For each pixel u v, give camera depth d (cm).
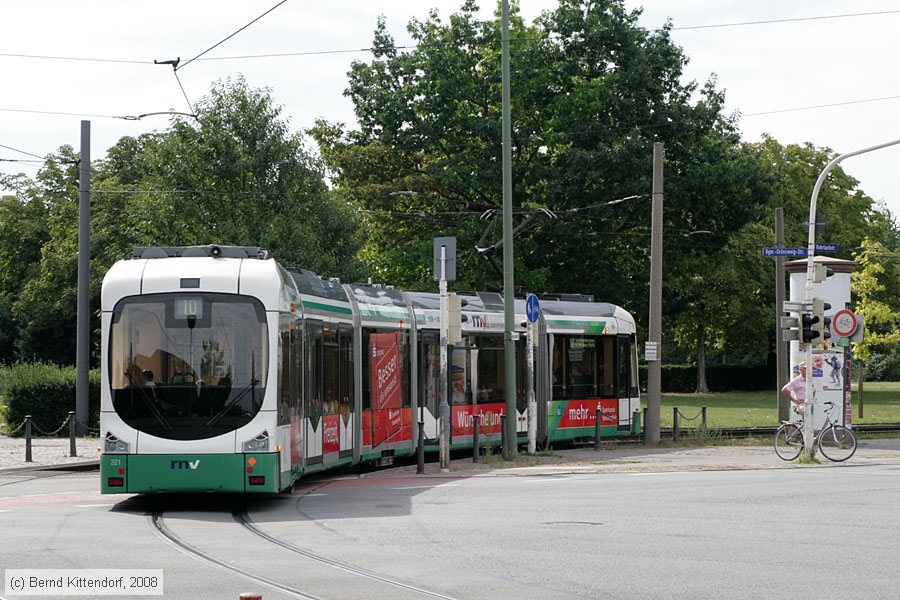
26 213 7631
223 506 1925
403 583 1162
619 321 3488
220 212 4362
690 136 5369
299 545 1443
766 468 2695
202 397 1839
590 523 1673
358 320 2467
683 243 5566
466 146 5341
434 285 5369
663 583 1169
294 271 2195
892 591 1128
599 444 3209
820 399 3375
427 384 2820
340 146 5738
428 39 5503
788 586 1153
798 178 7756
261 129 4356
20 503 1947
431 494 2112
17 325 8069
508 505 1920
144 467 1827
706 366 8619
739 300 7531
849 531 1584
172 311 1864
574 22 5378
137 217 4472
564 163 5184
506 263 2975
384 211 5566
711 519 1722
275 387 1858
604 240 5400
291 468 1945
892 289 6869
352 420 2411
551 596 1094
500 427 3094
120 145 7212
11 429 3600
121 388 1852
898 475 2514
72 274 6675
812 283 2923
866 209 7906
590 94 5209
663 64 5372
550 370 3247
